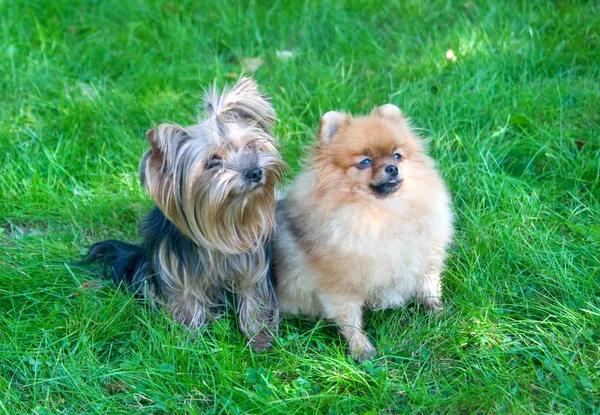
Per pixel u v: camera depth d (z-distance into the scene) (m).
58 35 1.81
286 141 1.51
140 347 1.21
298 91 1.62
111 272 1.32
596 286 1.25
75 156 1.52
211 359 1.20
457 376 1.18
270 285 1.27
